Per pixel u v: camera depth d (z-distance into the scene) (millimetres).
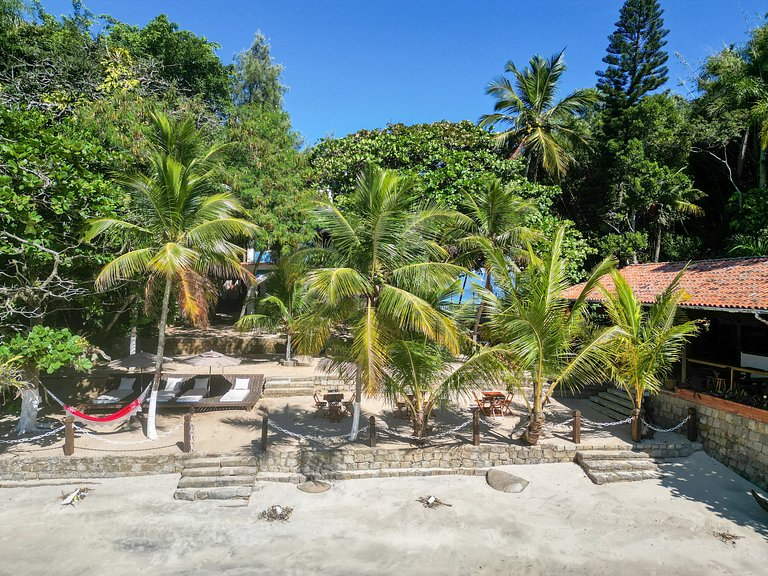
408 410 16156
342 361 13711
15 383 12062
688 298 14484
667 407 15852
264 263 31203
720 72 26359
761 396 13281
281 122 24375
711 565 9242
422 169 25359
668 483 12609
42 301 14250
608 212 28812
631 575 8961
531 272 13773
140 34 30453
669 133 26422
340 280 11312
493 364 13125
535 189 25391
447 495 12000
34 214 12078
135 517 10711
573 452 13820
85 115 18156
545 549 9773
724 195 29156
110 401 16312
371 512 11148
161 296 17266
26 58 24250
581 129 30641
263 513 11000
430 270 12102
